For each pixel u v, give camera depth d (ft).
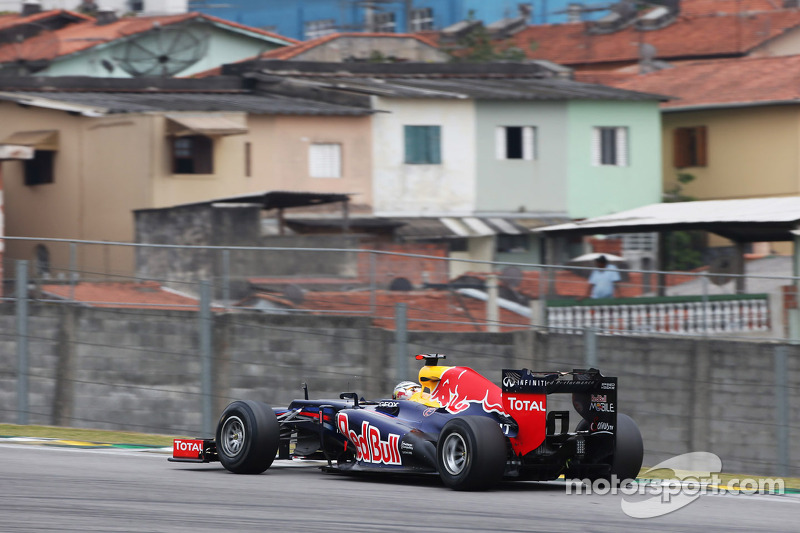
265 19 560.61
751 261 253.65
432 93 323.78
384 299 158.71
